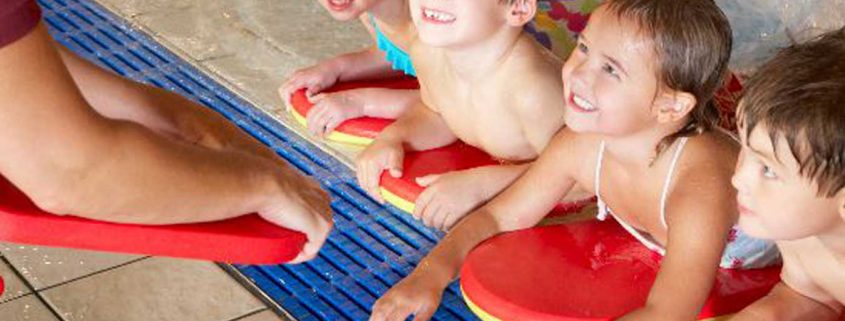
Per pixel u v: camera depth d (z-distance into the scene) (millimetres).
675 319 1590
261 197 1060
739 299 1703
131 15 3021
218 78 2682
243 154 1076
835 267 1525
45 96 885
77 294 1901
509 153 2045
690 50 1581
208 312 1865
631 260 1782
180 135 1182
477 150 2164
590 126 1659
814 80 1378
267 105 2557
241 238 1029
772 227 1442
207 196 1016
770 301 1619
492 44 1917
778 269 1788
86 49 2836
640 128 1650
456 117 2086
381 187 2078
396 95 2299
